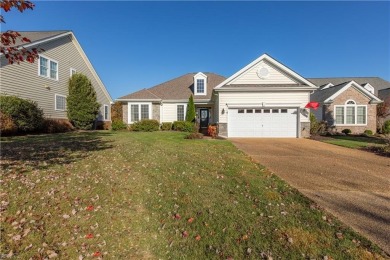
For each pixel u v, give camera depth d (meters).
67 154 8.46
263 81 17.53
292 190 5.25
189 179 5.94
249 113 17.17
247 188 5.31
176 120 23.09
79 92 20.08
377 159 9.06
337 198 4.88
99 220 3.94
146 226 3.79
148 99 22.33
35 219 3.87
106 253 3.13
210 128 17.20
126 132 19.41
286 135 17.05
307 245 3.14
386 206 4.48
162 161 7.84
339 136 18.88
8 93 14.77
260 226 3.64
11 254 3.02
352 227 3.63
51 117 18.61
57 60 19.30
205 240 3.34
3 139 12.29
